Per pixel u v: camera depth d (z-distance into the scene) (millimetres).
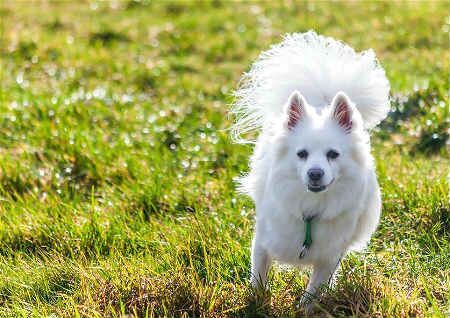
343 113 5836
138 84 14250
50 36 17516
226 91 13438
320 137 5676
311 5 20453
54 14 19828
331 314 5676
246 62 16000
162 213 8039
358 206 5910
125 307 5820
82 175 9234
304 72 6770
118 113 11641
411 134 10453
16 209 8078
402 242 6996
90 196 8688
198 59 16344
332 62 6836
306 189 5723
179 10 20750
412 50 16188
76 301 6047
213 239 6996
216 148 10039
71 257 7125
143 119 11422
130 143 10227
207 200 8211
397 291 5938
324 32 17859
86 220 7609
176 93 13625
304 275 6562
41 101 11812
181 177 8969
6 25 18328
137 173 9023
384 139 10695
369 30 17969
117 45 17312
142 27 18812
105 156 9539
